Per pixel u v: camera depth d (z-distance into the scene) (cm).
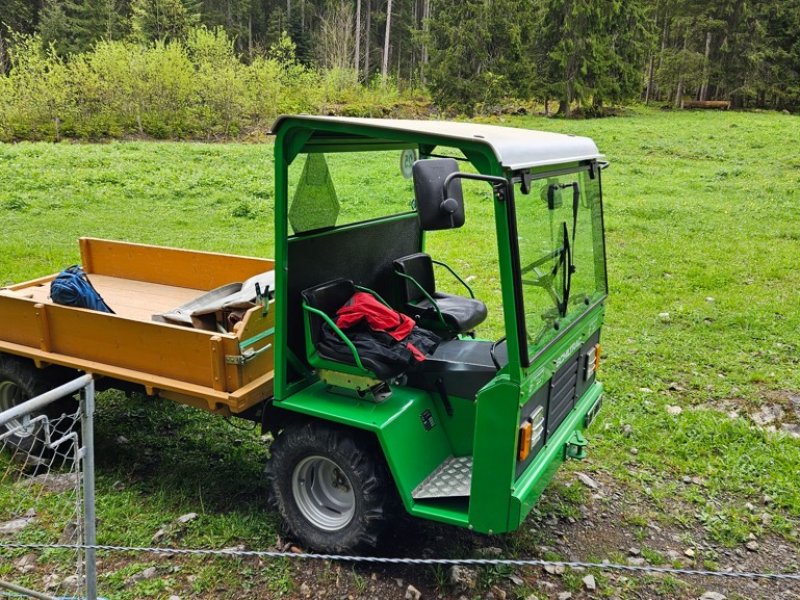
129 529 430
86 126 2948
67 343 479
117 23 4775
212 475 498
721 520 465
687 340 792
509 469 343
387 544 421
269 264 591
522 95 3959
